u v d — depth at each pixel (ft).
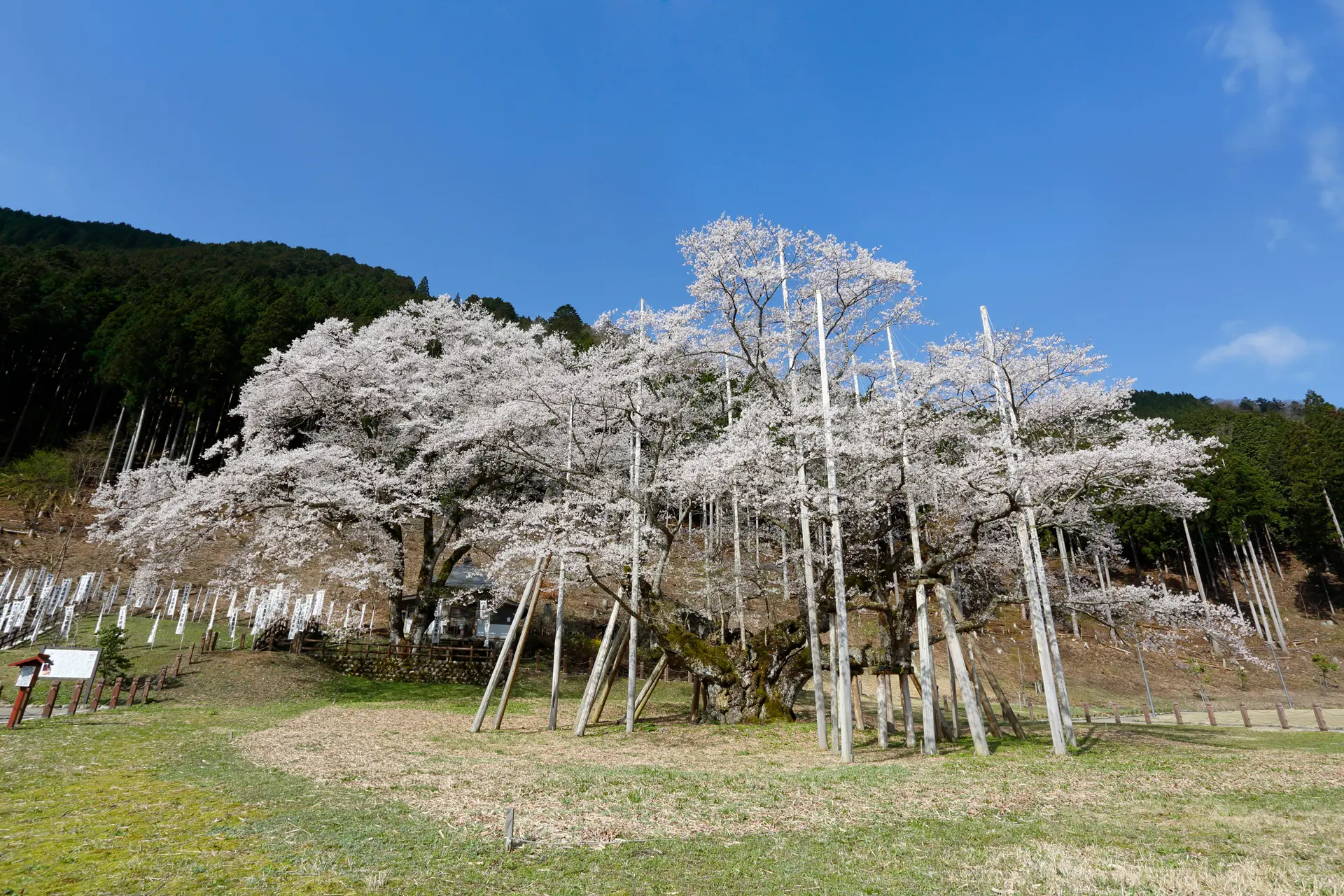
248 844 21.52
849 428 50.11
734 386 71.56
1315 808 29.53
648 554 63.05
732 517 82.53
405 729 50.11
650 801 29.19
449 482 79.15
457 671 80.07
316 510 74.59
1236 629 51.83
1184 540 163.53
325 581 104.83
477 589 79.46
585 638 99.86
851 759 40.37
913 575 47.52
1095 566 90.27
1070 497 47.32
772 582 72.64
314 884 18.26
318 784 30.40
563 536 54.08
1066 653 129.90
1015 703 102.63
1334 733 64.23
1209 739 57.41
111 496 91.30
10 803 25.63
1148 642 57.88
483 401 77.36
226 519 72.79
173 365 133.90
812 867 20.89
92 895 17.15
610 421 64.80
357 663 76.48
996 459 44.65
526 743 46.29
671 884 19.26
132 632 83.05
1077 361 49.24
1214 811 28.89
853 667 55.98
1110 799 31.14
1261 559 162.40
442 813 26.08
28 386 150.92
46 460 134.51
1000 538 57.52
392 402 81.71
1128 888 19.04
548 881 19.19
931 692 45.09
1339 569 162.40
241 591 103.55
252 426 81.92
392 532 84.74
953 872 20.57
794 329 56.75
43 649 72.90
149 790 28.07
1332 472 148.36
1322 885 19.13
